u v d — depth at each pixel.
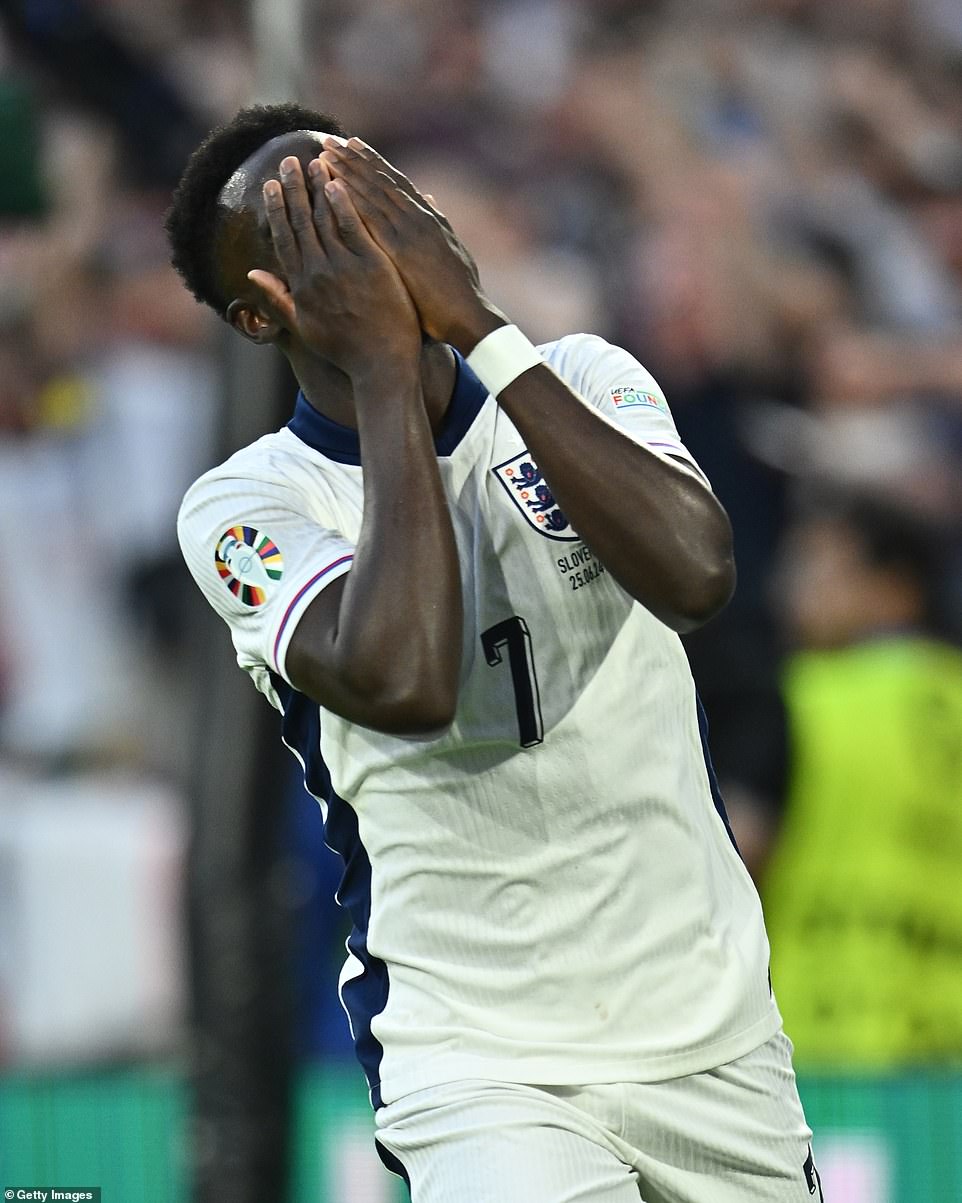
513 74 30.64
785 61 31.12
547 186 28.97
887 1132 14.63
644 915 8.62
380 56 30.36
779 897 16.33
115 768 21.80
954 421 25.23
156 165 26.64
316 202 8.20
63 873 20.00
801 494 19.06
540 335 25.14
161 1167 14.87
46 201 18.31
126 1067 19.31
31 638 22.59
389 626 7.75
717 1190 8.94
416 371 8.10
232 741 13.83
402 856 8.82
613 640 8.59
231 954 13.81
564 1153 8.51
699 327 25.67
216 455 13.86
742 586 17.23
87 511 23.33
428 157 29.41
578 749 8.52
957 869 16.52
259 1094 13.86
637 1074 8.62
